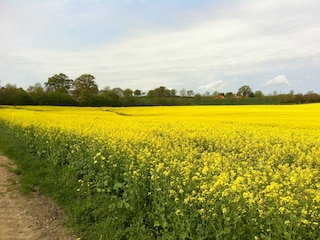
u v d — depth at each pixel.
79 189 9.61
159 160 9.07
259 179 7.34
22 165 13.34
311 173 7.83
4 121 27.95
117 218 7.57
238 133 17.03
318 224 5.14
